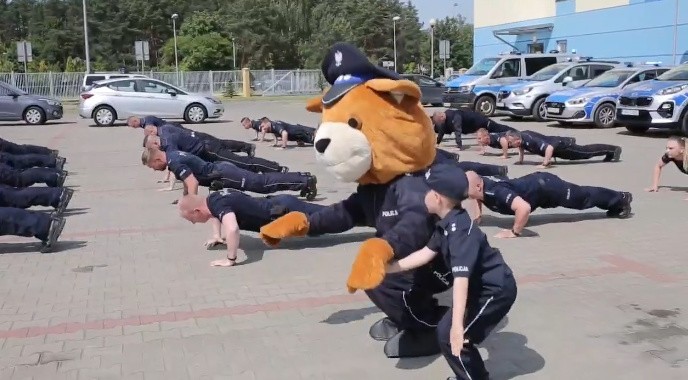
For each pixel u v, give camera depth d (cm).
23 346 460
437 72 6744
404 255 409
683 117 1545
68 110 3147
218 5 7575
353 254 677
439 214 362
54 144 1708
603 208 791
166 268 638
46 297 561
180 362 430
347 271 620
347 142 426
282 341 461
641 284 563
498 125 1460
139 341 465
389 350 431
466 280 341
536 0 3105
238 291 568
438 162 459
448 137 1711
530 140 1227
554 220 803
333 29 5803
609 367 411
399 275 412
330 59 454
